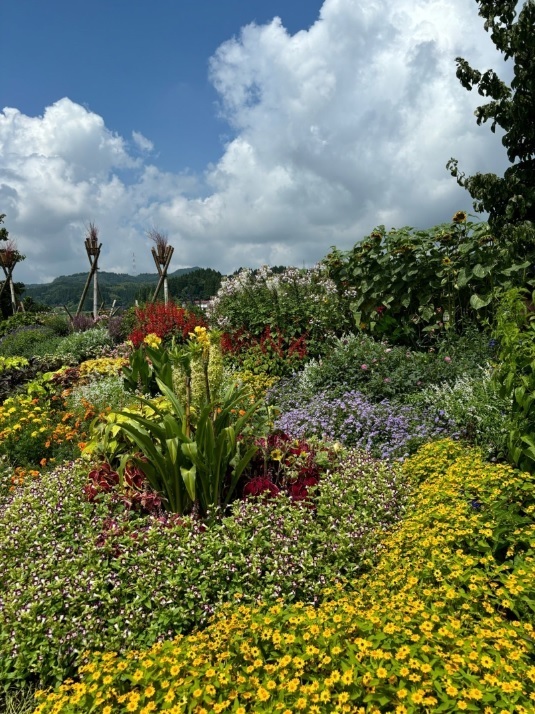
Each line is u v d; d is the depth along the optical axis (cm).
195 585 301
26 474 556
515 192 686
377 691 189
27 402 745
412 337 816
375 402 631
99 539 341
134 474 406
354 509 376
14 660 275
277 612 239
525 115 671
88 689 210
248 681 204
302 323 905
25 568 322
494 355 652
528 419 368
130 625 285
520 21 642
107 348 1409
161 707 200
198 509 373
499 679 188
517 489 329
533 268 704
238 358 911
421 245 784
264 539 332
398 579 269
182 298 1773
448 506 332
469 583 255
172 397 399
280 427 571
